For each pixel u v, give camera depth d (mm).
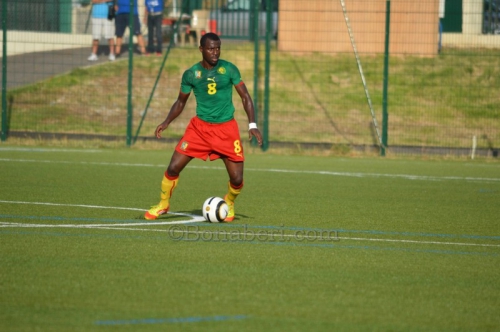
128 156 59906
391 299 19391
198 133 30109
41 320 16828
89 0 89000
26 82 78000
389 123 73375
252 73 80188
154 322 16812
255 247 25438
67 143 66938
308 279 21172
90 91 77312
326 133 72062
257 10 67500
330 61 81562
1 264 22000
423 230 30203
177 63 82375
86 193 38312
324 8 80625
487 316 18156
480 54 78062
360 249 25766
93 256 23328
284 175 49938
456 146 69562
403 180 48938
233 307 18125
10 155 57594
